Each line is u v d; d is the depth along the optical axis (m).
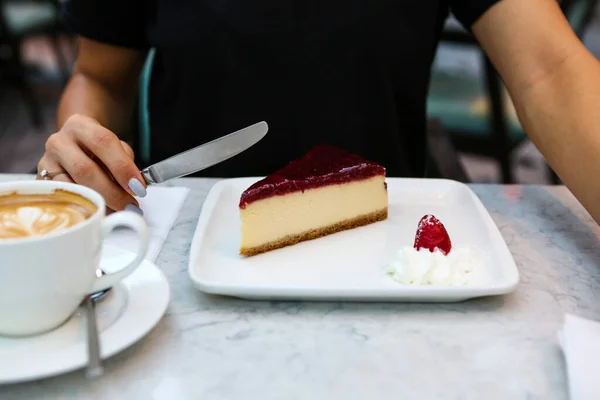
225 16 1.09
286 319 0.62
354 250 0.77
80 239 0.53
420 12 1.11
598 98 0.86
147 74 1.28
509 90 1.01
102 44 1.21
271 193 0.75
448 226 0.83
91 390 0.52
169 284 0.67
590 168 0.81
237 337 0.59
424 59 1.16
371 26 1.09
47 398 0.51
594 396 0.49
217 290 0.63
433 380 0.54
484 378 0.54
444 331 0.61
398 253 0.72
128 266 0.59
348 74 1.12
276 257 0.75
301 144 1.16
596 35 2.33
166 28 1.13
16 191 0.60
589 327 0.56
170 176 0.83
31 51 3.99
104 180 0.82
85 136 0.83
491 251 0.74
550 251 0.79
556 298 0.67
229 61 1.12
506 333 0.61
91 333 0.53
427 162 1.32
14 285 0.51
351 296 0.63
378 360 0.56
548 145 0.89
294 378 0.54
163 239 0.79
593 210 0.80
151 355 0.56
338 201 0.81
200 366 0.55
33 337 0.55
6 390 0.52
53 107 3.35
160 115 1.22
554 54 0.94
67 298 0.54
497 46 1.03
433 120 1.52
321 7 1.08
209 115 1.17
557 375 0.55
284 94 1.13
